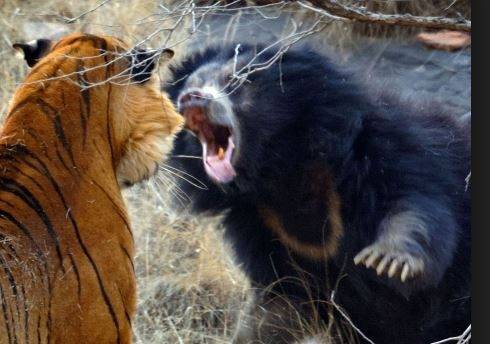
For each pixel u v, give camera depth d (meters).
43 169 7.13
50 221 6.98
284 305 10.92
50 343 6.78
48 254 6.88
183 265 12.00
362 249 10.34
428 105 11.58
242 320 11.03
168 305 11.52
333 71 10.77
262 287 11.10
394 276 10.04
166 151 7.91
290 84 10.55
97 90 7.55
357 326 10.77
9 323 6.53
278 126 10.47
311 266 10.76
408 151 10.41
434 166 10.44
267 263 11.02
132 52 7.82
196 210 11.19
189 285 11.62
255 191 10.66
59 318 6.83
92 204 7.24
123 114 7.68
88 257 7.07
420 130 10.73
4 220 6.77
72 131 7.34
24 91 7.42
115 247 7.27
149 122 7.80
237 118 10.44
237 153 10.48
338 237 10.49
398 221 10.02
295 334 10.85
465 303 10.52
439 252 9.98
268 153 10.50
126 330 7.26
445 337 10.67
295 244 10.75
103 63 7.65
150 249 12.04
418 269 9.86
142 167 7.81
